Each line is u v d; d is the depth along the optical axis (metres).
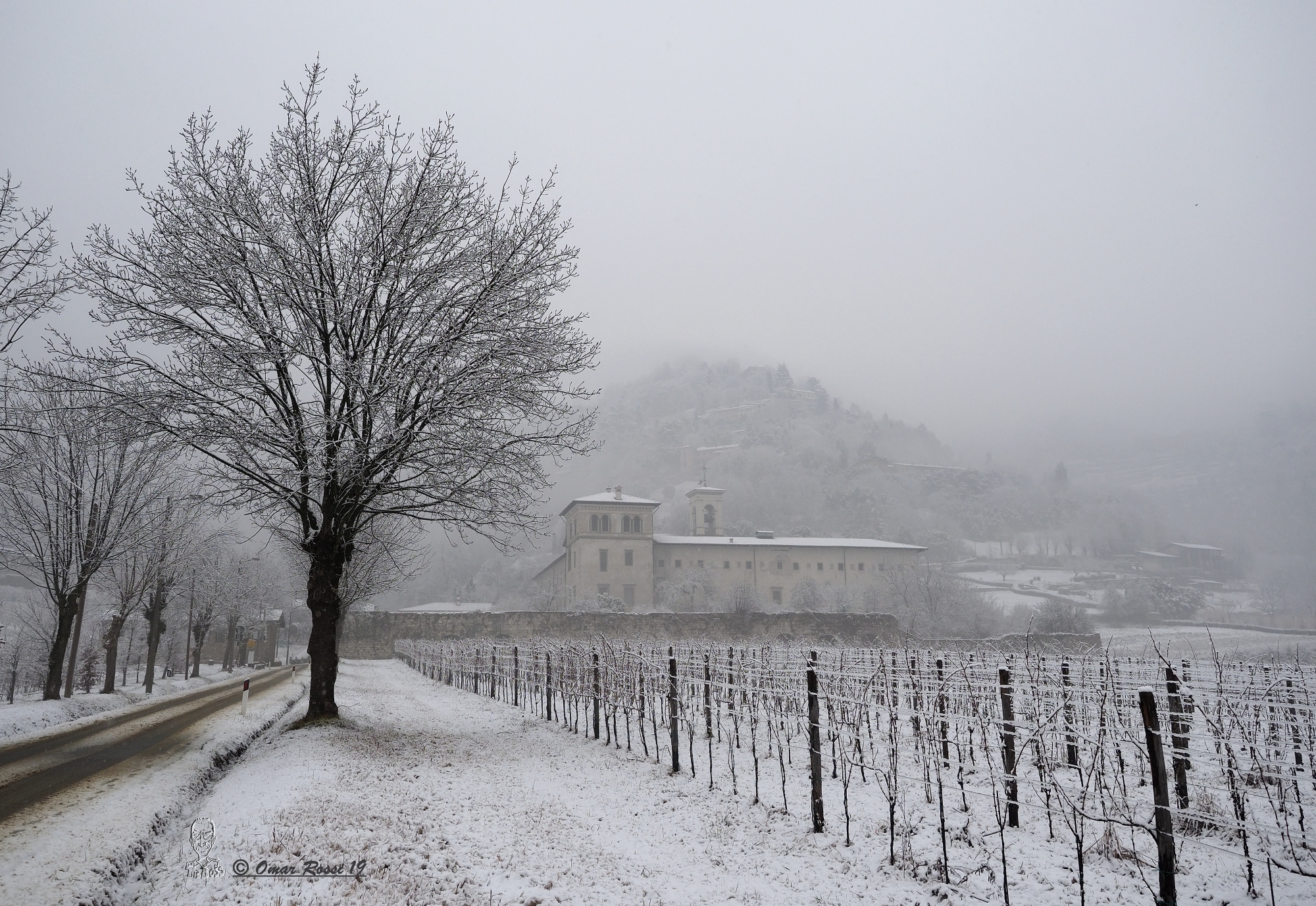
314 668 16.59
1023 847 8.18
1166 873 6.19
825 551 105.81
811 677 9.22
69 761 13.18
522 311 16.02
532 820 9.48
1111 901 6.74
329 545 16.66
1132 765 11.07
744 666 19.30
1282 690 10.98
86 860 7.45
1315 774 9.80
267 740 16.03
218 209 15.22
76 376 14.66
